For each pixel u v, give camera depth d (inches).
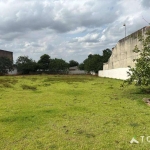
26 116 242.4
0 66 1819.6
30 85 634.8
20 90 506.9
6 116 243.1
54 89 516.1
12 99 366.6
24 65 2021.4
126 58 890.7
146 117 233.6
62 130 194.5
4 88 553.6
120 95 395.2
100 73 1435.8
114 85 606.9
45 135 182.5
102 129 196.1
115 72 1001.5
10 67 1911.9
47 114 251.6
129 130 192.5
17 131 193.5
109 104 309.4
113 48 1130.7
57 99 361.1
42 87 574.2
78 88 531.2
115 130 193.2
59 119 229.8
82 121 221.8
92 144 163.5
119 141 168.9
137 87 497.7
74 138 175.5
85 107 289.3
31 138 176.6
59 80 874.8
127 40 874.1
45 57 2198.6
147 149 154.9
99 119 228.4
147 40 395.2
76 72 2346.2
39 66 2106.3
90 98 367.2
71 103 321.7
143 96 375.2
